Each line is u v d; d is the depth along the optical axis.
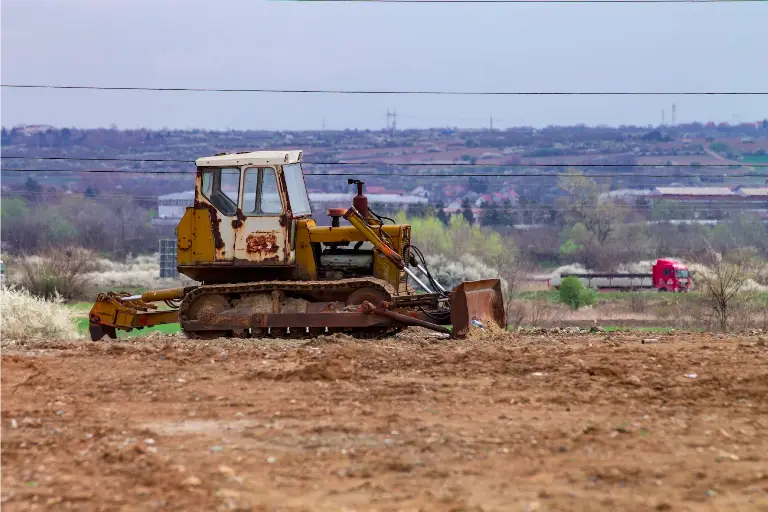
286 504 18.59
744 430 23.66
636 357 33.38
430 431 23.81
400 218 192.88
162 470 20.70
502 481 19.86
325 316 43.59
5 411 26.89
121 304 47.66
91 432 24.38
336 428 24.19
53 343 41.47
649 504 18.36
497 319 46.19
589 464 20.88
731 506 18.25
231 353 35.97
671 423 24.38
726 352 34.69
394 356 34.25
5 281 123.88
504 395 27.91
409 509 18.27
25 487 19.83
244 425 24.89
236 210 44.25
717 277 96.00
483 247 186.25
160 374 32.12
